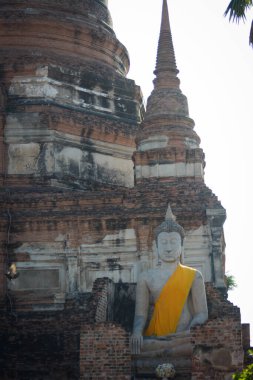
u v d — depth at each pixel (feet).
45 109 141.18
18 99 142.61
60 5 153.28
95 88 148.46
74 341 110.42
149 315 103.09
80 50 152.25
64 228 127.13
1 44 149.38
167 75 141.90
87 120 143.54
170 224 105.40
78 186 140.15
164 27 145.89
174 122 136.67
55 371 108.88
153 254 125.29
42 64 144.25
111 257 125.80
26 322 112.47
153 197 128.26
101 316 108.06
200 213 125.90
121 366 96.53
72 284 125.08
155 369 96.53
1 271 125.59
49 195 129.49
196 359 95.61
